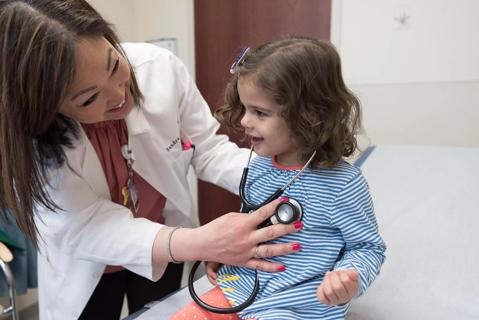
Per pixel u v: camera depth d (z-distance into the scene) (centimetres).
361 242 61
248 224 64
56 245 87
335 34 210
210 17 252
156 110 95
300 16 225
